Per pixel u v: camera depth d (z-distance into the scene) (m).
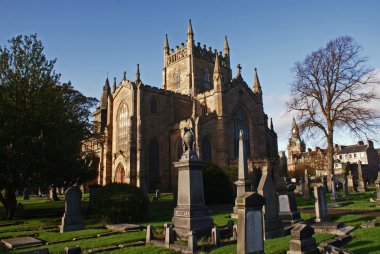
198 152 52.88
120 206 21.86
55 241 15.82
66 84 42.50
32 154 25.23
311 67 45.38
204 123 55.94
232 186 37.09
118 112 61.28
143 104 56.69
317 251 11.43
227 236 15.60
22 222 24.11
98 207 22.47
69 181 31.77
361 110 41.16
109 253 12.78
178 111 63.03
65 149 27.55
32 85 28.06
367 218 20.30
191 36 75.38
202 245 13.20
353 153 122.94
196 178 16.22
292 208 20.23
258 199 10.62
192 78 72.75
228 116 60.22
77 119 34.88
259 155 63.91
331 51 44.03
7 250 14.29
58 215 28.91
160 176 56.81
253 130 64.44
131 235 16.58
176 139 58.06
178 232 15.48
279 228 16.75
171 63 78.81
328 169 47.28
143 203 23.03
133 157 53.16
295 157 131.50
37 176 25.33
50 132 27.36
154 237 15.16
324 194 20.02
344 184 40.22
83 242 15.16
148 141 56.31
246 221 10.30
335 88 43.59
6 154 24.23
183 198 16.05
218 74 60.03
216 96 59.19
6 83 27.47
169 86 78.44
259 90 67.88
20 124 25.97
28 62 28.33
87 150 61.38
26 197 56.50
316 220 19.47
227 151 56.78
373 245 12.58
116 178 56.88
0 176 24.70
